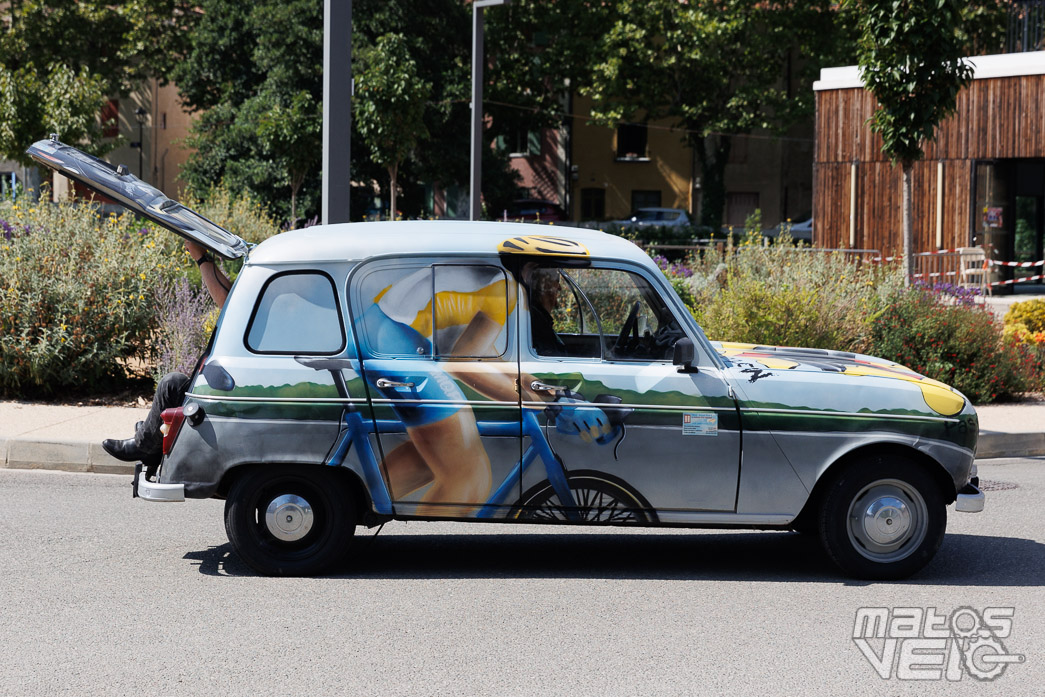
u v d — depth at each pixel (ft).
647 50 144.56
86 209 41.55
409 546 23.20
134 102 156.46
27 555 21.75
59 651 16.30
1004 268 86.58
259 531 20.43
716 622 18.03
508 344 20.10
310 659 16.05
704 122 153.79
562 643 16.88
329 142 35.42
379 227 20.97
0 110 92.79
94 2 142.00
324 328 20.17
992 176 84.94
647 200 170.60
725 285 48.57
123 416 34.96
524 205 146.61
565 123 169.68
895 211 85.10
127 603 18.72
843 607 18.95
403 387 19.92
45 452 30.37
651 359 20.24
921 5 43.42
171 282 41.24
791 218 167.02
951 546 23.38
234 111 127.13
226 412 19.95
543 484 19.98
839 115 86.48
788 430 20.02
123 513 25.46
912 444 20.17
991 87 81.97
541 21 151.94
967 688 15.23
